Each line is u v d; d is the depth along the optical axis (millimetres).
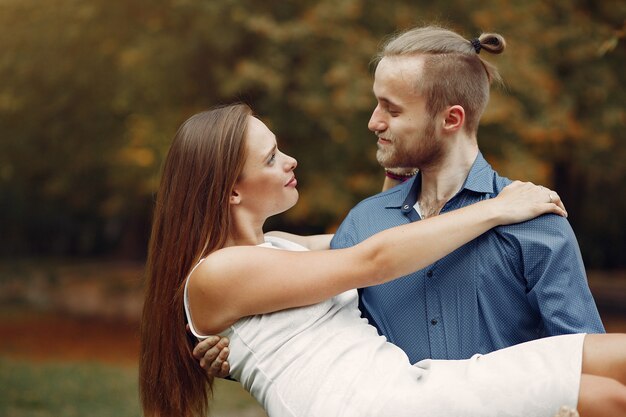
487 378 2186
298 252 2391
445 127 2516
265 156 2535
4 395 8133
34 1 11102
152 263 2580
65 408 7715
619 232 18719
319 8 9211
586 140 11633
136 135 11625
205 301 2406
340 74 8797
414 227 2352
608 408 2076
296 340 2352
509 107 9047
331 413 2221
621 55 11727
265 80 9117
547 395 2119
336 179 9516
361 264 2332
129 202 14227
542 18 10562
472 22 9453
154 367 2553
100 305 15883
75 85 11648
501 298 2432
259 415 7582
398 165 2582
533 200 2383
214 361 2445
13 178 13742
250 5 9641
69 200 16203
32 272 18438
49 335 12703
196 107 10617
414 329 2529
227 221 2516
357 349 2328
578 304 2332
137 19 10891
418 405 2180
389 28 9469
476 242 2461
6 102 11648
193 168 2531
